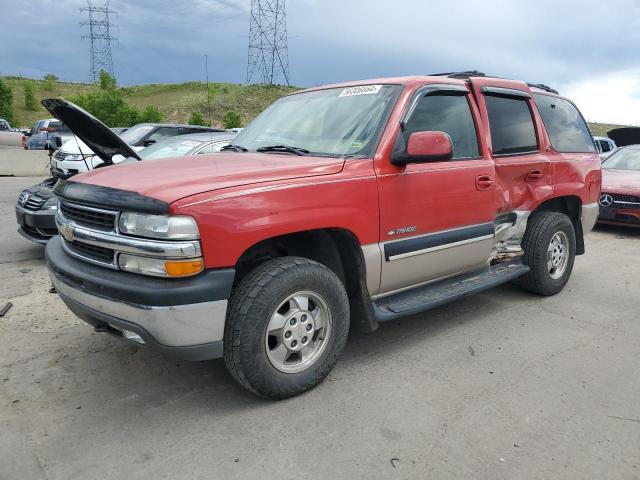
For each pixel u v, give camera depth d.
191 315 2.74
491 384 3.46
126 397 3.25
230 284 2.83
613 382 3.52
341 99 4.11
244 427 2.93
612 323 4.62
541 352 3.98
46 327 4.35
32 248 7.23
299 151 3.74
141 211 2.73
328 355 3.33
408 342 4.13
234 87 66.62
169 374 3.55
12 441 2.78
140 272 2.79
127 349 3.93
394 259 3.61
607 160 10.35
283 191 3.02
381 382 3.46
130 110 41.00
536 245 4.99
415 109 3.86
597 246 8.07
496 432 2.91
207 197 2.77
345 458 2.67
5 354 3.83
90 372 3.57
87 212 3.05
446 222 3.96
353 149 3.61
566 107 5.69
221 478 2.51
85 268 3.02
